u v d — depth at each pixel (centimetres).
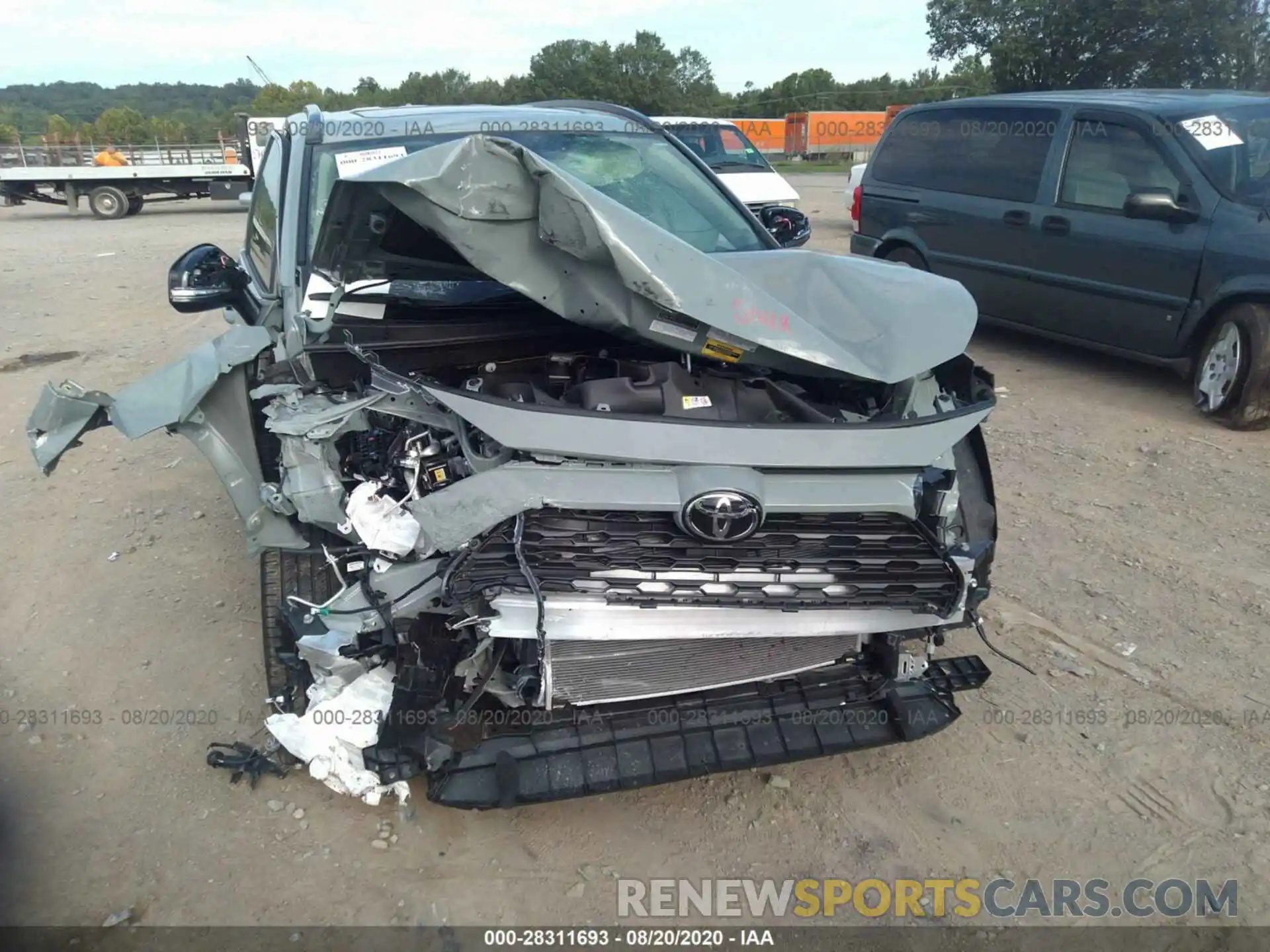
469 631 253
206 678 353
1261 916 259
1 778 302
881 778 311
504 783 252
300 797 296
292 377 303
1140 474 538
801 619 255
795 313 280
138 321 923
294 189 390
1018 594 413
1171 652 372
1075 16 2675
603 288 255
